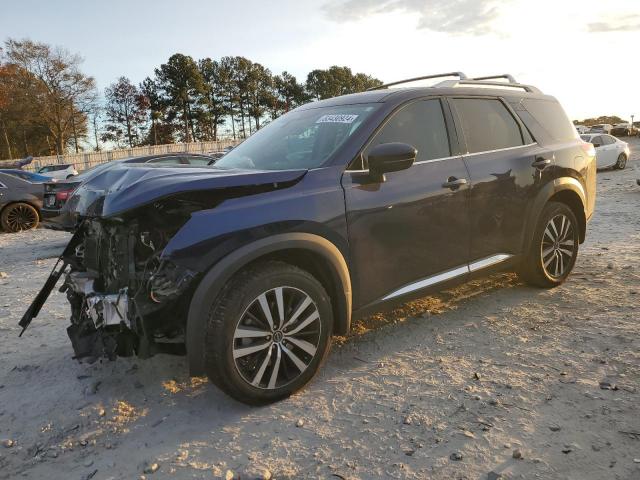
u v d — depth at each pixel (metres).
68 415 3.11
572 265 4.99
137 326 2.86
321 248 3.13
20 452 2.77
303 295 3.10
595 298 4.59
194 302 2.78
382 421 2.86
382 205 3.43
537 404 2.93
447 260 3.86
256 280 2.90
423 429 2.76
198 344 2.80
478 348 3.71
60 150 60.97
